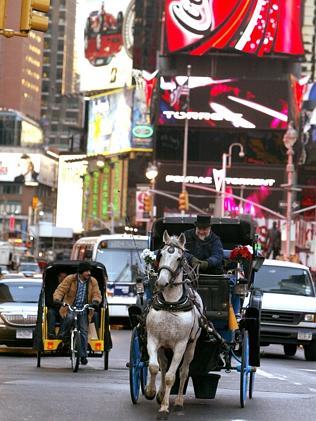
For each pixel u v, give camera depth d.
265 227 131.25
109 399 15.79
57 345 21.86
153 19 183.12
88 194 192.00
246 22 150.75
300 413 14.94
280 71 152.62
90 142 191.62
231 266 16.38
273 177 148.12
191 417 14.13
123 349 28.33
